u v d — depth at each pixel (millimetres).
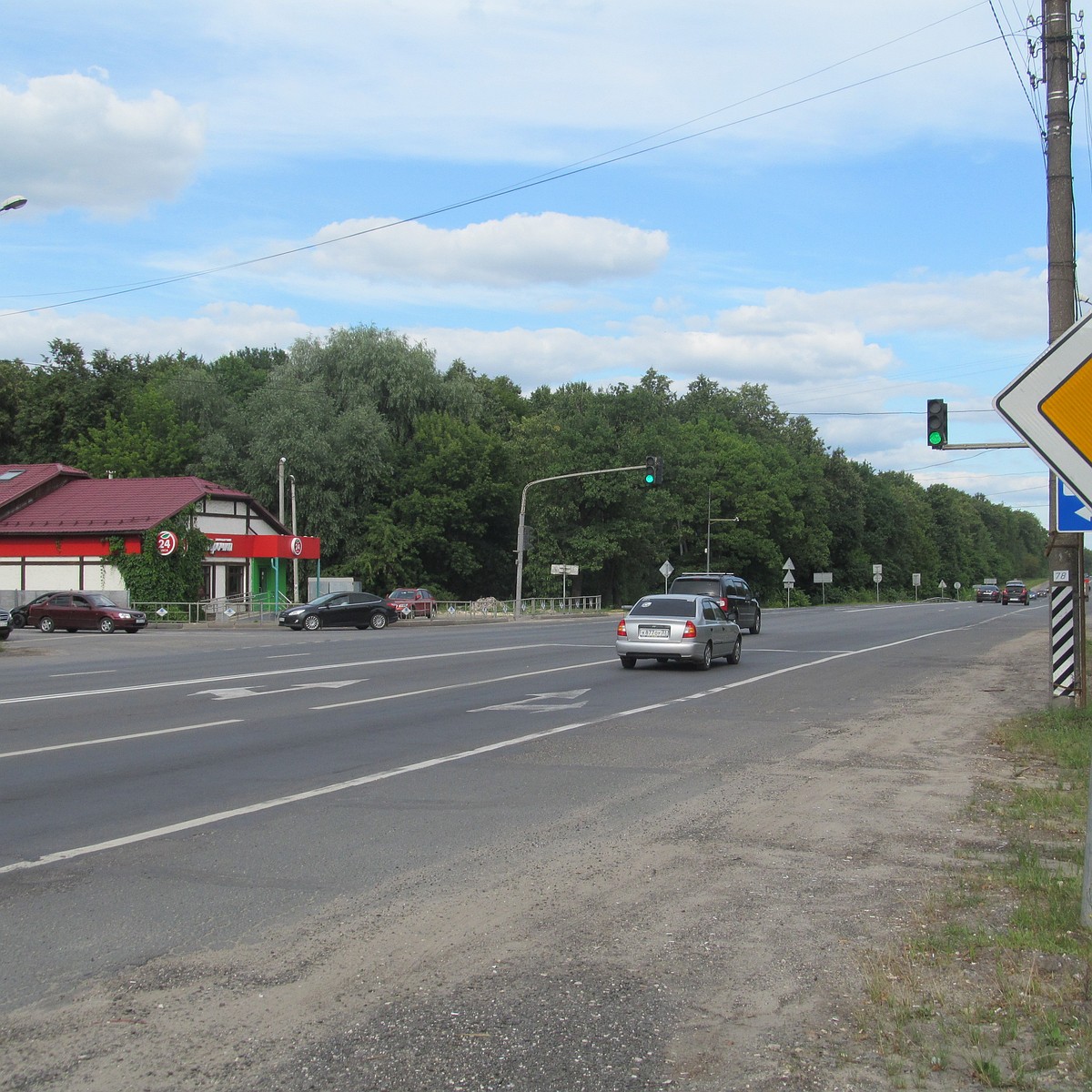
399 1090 3998
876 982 5016
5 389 78250
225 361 90812
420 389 69438
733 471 91375
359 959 5383
